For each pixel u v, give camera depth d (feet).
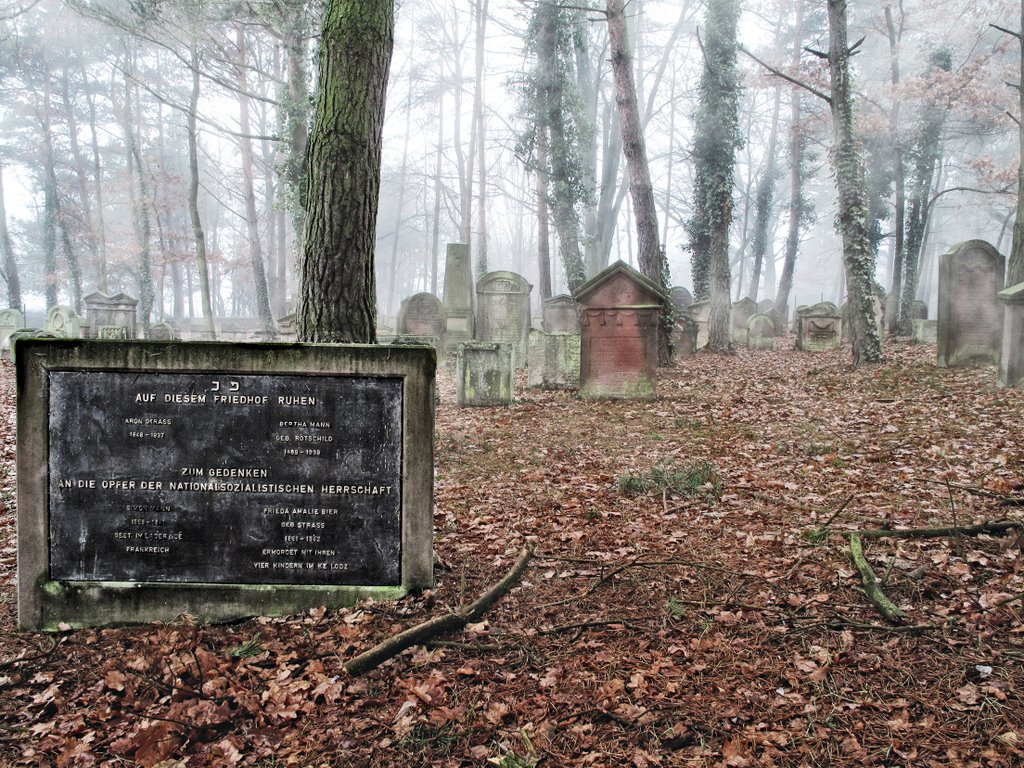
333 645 12.12
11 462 27.04
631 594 13.85
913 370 45.42
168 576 13.05
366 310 19.94
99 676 11.44
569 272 82.94
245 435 13.00
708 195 76.95
